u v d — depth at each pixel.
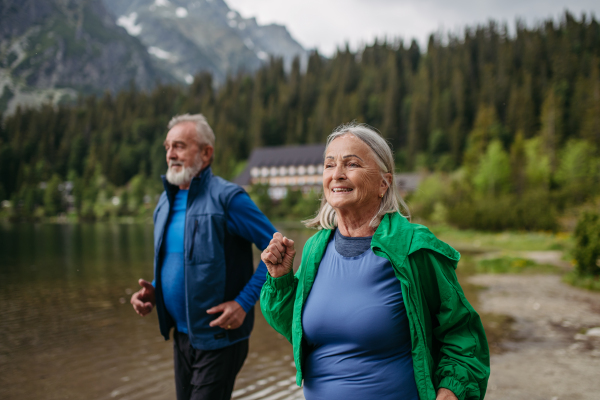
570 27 125.06
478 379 1.34
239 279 2.41
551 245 22.22
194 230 2.34
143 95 151.75
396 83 126.94
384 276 1.41
